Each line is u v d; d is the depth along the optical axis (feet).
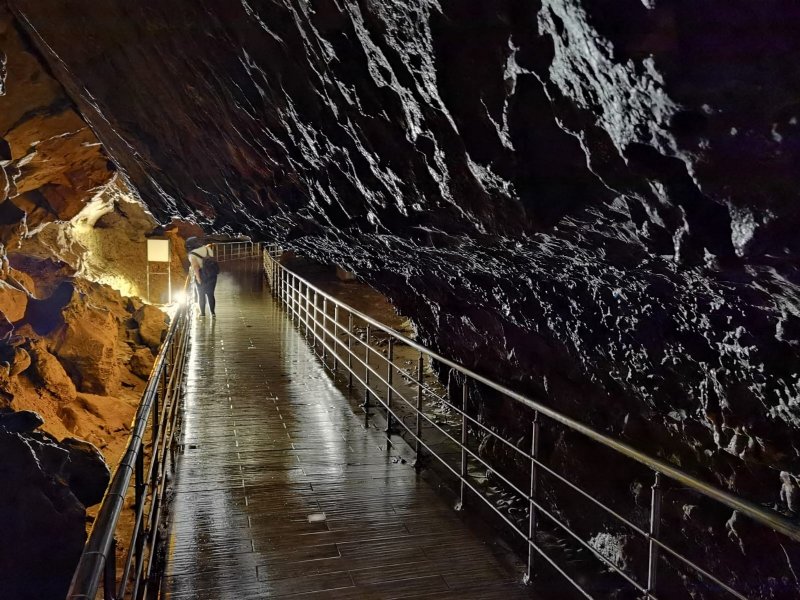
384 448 18.47
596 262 9.58
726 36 4.63
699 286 8.14
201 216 25.39
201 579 11.18
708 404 10.41
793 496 9.56
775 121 4.76
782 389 8.57
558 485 15.55
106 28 15.40
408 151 9.91
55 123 25.43
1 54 19.58
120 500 6.40
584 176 7.37
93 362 39.86
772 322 7.84
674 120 5.29
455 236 11.80
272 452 17.83
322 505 14.33
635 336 11.07
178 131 18.40
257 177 16.94
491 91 7.22
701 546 11.45
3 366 32.32
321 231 18.19
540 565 11.84
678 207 6.28
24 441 19.29
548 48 6.21
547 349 14.93
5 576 16.65
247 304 50.67
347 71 9.42
